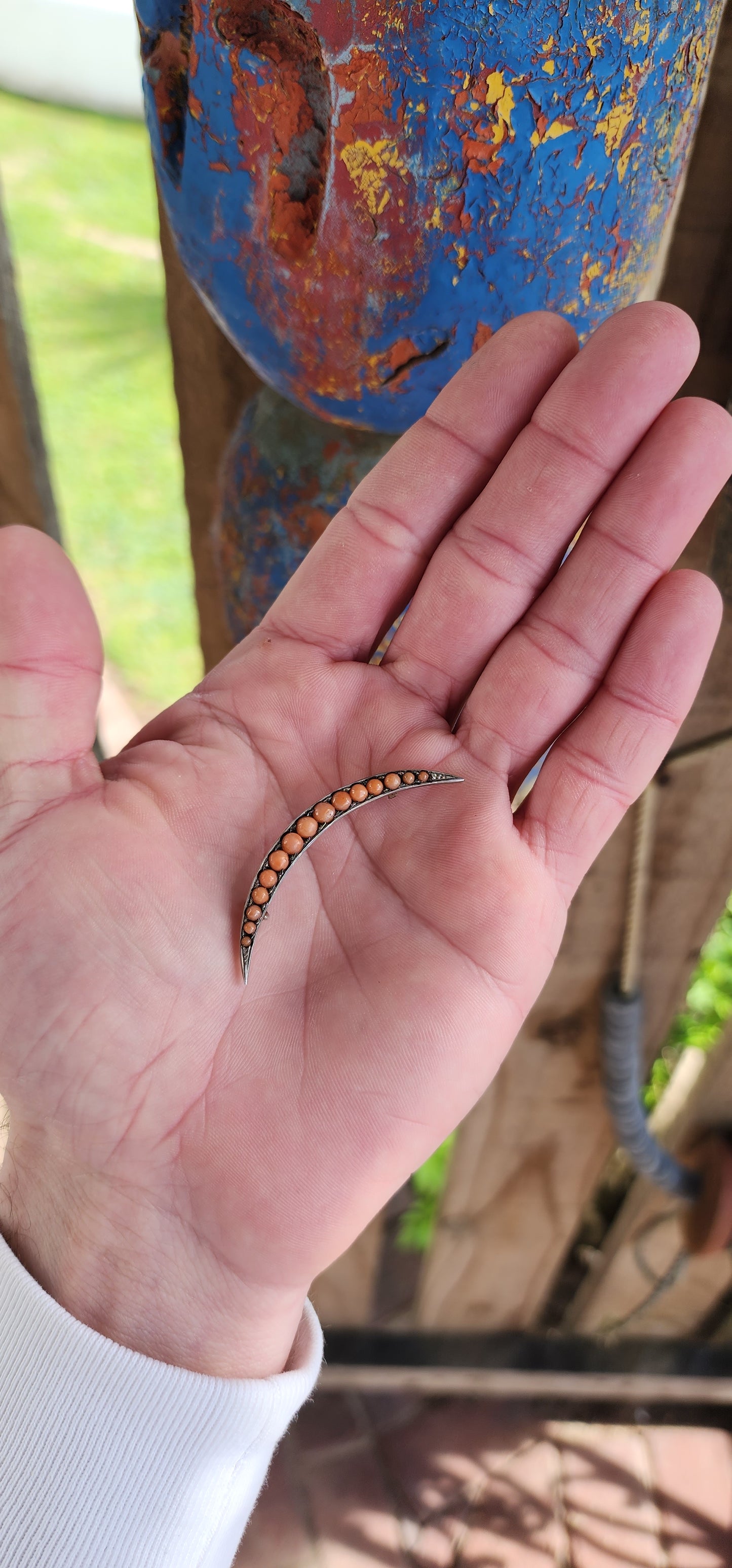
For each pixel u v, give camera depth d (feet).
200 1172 0.55
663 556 0.58
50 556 0.52
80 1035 0.54
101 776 0.58
